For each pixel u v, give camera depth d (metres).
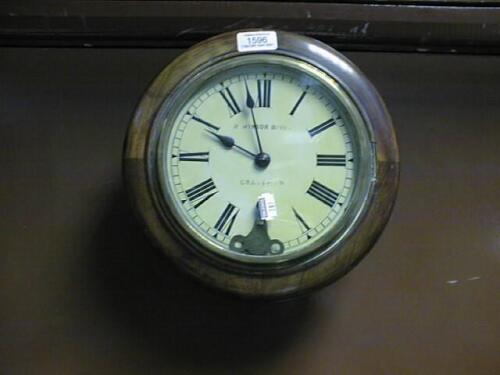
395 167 0.64
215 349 0.74
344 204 0.63
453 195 0.78
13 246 0.74
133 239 0.75
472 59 0.80
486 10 0.78
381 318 0.75
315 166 0.64
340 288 0.75
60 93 0.76
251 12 0.76
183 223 0.61
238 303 0.74
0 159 0.75
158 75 0.65
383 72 0.79
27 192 0.75
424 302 0.76
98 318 0.74
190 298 0.74
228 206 0.62
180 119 0.64
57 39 0.76
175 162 0.63
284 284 0.62
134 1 0.75
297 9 0.76
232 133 0.64
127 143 0.63
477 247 0.78
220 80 0.65
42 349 0.73
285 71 0.65
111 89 0.77
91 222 0.75
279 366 0.74
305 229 0.62
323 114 0.65
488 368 0.76
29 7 0.74
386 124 0.65
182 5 0.75
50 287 0.74
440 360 0.75
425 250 0.77
